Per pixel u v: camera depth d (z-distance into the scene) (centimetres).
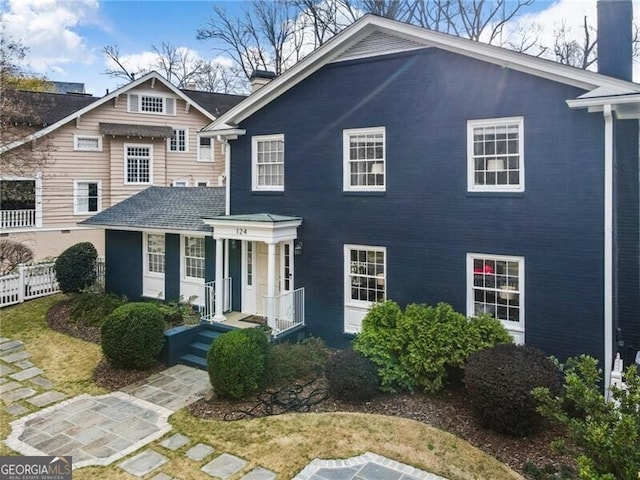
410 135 1085
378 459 699
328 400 900
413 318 948
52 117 2338
